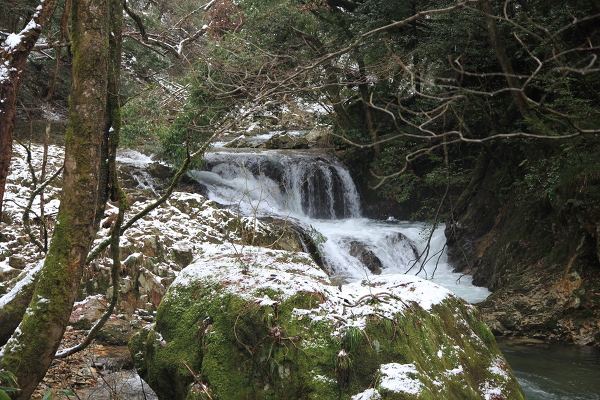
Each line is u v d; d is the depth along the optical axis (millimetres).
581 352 7402
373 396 2990
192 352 3582
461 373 3438
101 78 2934
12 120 3586
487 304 9242
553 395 5496
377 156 16797
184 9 15461
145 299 6996
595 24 10453
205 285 3842
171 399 3779
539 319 8414
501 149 12352
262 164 16531
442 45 11719
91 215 2943
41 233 7422
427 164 16391
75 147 2881
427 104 12312
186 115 11117
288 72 6254
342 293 3660
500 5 11398
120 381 4824
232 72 7449
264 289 3553
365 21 13625
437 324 3631
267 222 12672
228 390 3330
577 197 8703
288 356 3223
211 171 16031
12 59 3578
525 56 11648
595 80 9836
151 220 8930
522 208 11219
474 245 12781
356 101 18406
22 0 11688
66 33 4414
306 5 14445
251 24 13117
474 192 13242
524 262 10289
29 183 9328
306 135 20016
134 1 15883
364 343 3195
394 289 3820
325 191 16984
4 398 2822
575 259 8734
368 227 15172
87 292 6684
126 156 15594
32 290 4582
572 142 9086
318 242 11867
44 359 2875
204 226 9438
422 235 14336
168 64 15742
